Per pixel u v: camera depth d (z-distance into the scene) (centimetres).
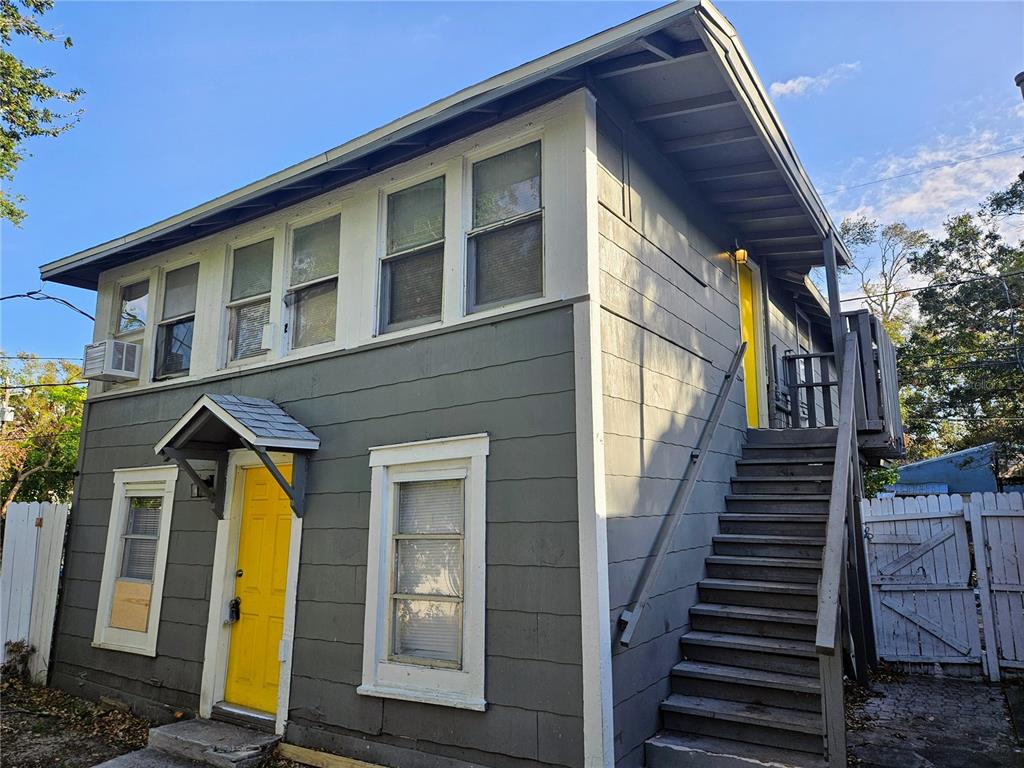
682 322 586
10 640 757
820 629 358
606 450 421
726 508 630
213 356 669
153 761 504
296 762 492
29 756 523
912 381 2308
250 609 587
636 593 433
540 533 416
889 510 695
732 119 526
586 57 418
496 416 454
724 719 413
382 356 530
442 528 474
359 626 491
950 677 642
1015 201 2198
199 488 600
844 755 360
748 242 815
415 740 444
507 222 486
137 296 790
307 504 548
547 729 389
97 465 761
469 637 432
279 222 643
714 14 401
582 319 429
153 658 634
